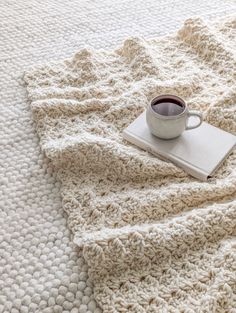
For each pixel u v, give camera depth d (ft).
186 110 3.83
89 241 3.27
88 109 4.38
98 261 3.22
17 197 3.77
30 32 5.50
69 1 6.01
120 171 3.82
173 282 3.18
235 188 3.67
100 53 5.03
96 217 3.58
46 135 4.18
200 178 3.78
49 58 5.15
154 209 3.59
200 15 5.76
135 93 4.41
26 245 3.45
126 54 4.99
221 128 4.17
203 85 4.65
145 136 4.00
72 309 3.10
